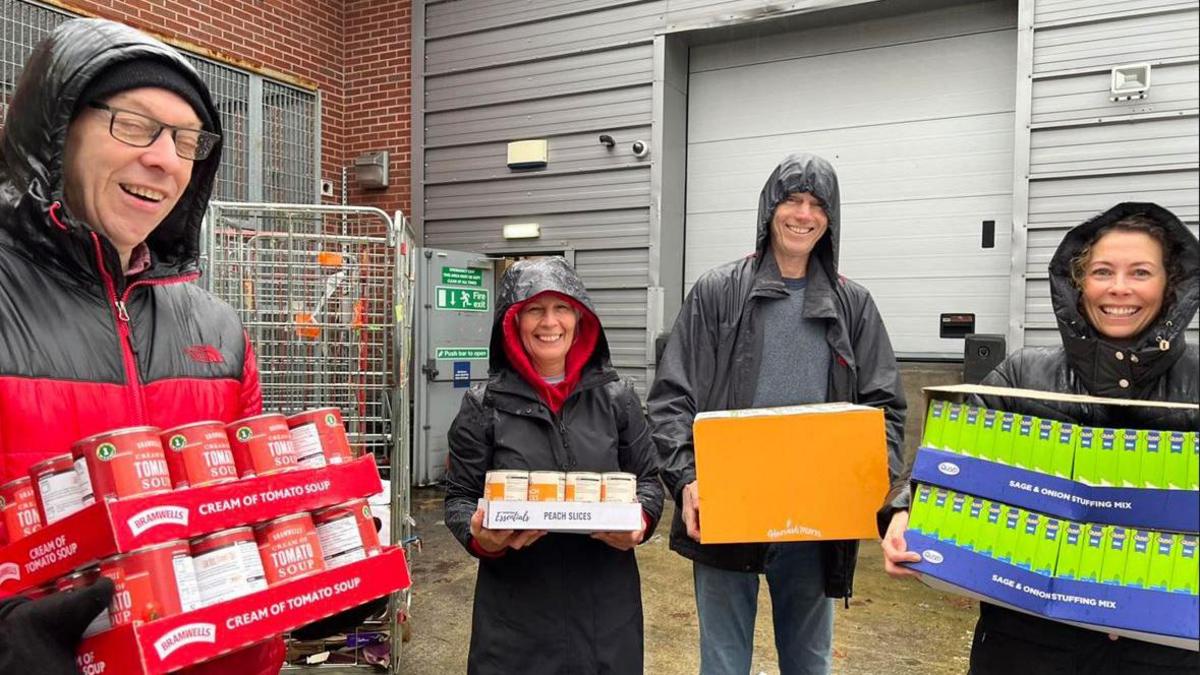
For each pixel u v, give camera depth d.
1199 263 1.34
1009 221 4.64
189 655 0.99
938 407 1.47
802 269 2.20
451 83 6.11
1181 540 1.23
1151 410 1.39
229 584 1.05
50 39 1.16
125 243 1.25
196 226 1.41
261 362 2.95
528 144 5.82
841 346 2.12
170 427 1.27
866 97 5.05
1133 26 4.17
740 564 2.01
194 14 5.21
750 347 2.14
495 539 1.59
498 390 1.87
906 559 1.39
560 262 1.91
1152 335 1.38
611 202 5.56
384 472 3.13
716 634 2.13
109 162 1.17
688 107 5.64
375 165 6.32
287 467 1.17
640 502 1.79
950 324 4.81
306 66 6.12
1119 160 4.23
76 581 0.99
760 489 1.72
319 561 1.16
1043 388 1.53
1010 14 4.61
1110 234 1.42
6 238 1.16
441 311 5.74
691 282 5.66
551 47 5.71
